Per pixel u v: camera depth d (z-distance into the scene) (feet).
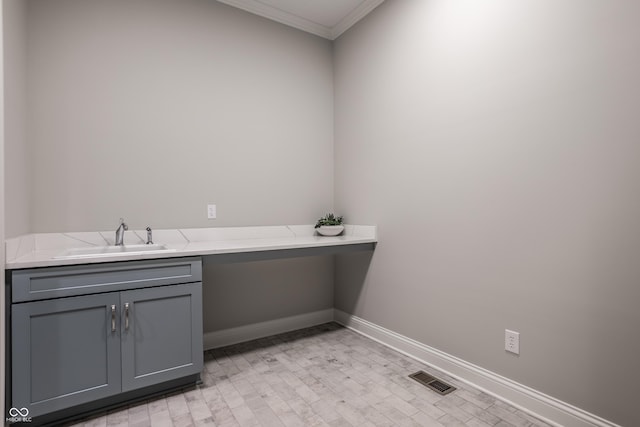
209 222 8.15
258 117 8.91
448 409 5.44
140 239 7.25
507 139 5.72
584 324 4.77
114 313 5.37
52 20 6.47
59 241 6.49
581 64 4.79
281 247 7.15
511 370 5.65
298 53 9.64
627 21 4.35
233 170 8.50
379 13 8.55
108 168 6.98
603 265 4.58
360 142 9.23
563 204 4.99
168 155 7.64
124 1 7.18
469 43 6.35
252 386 6.19
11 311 4.69
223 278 8.40
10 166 5.27
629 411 4.35
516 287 5.59
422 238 7.36
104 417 5.22
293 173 9.50
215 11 8.29
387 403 5.62
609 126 4.52
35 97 6.29
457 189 6.59
